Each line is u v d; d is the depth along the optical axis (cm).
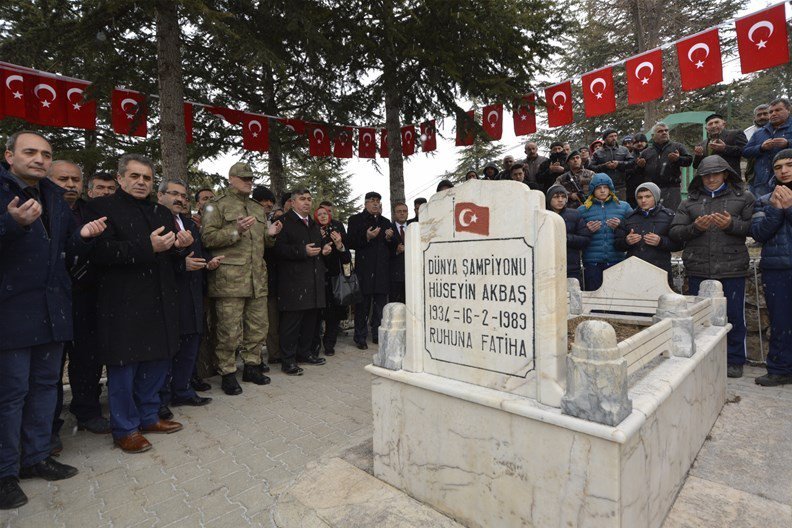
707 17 1620
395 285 605
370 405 371
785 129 481
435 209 217
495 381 191
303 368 493
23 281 239
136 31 582
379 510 209
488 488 186
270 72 874
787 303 369
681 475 221
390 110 840
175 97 593
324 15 599
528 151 717
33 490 244
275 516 211
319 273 482
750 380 398
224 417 349
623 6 1559
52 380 262
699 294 350
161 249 282
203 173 1262
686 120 952
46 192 262
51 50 541
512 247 183
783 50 434
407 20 673
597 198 490
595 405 151
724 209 396
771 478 227
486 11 638
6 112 500
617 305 354
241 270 405
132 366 296
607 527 148
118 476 259
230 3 564
